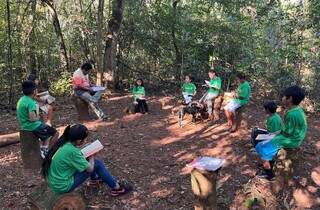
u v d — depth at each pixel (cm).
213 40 1388
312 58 1248
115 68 1297
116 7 1253
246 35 1362
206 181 520
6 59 1289
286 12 1288
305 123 567
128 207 562
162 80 1423
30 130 652
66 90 1242
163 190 605
